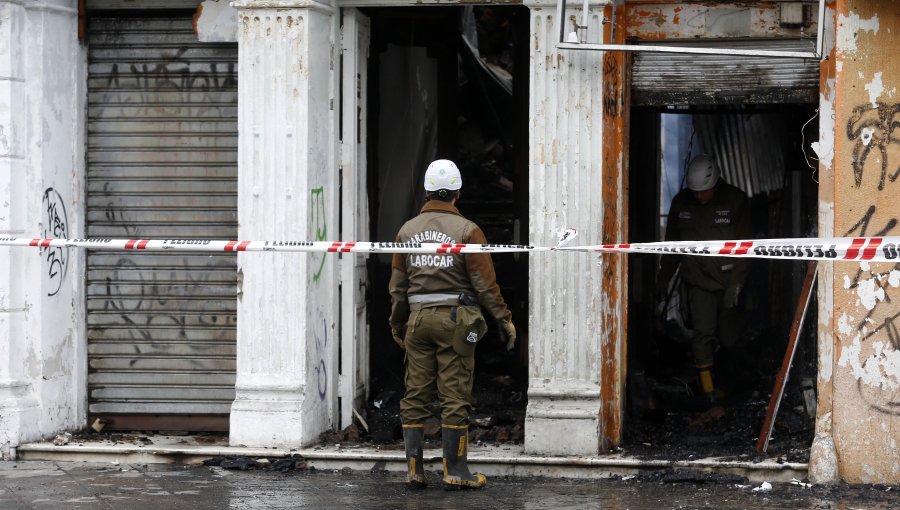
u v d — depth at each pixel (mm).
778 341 18297
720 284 16875
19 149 13742
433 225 11969
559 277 13070
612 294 13398
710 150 21766
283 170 13508
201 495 11750
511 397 16359
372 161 16000
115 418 14672
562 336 13117
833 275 11891
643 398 15273
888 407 11852
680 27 13234
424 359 12078
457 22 17578
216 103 14328
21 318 13930
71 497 11641
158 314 14547
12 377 13820
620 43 13266
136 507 11180
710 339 16844
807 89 13070
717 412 15258
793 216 16328
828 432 12148
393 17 16484
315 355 13859
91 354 14680
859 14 11648
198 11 14172
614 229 13352
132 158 14461
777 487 12047
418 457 12094
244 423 13562
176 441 14078
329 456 13148
